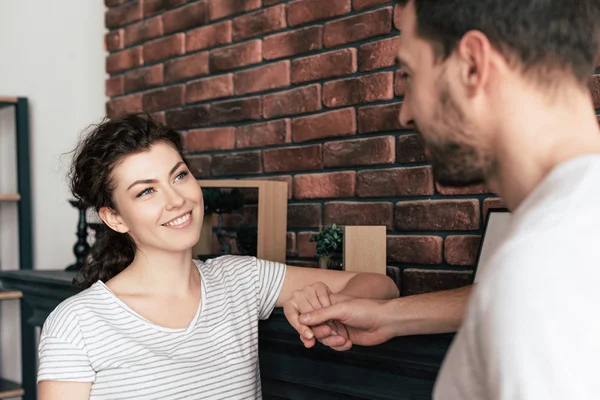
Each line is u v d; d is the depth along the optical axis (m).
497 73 0.70
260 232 2.13
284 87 2.27
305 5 2.19
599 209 0.60
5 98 3.18
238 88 2.43
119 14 2.98
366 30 2.01
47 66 3.27
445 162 0.76
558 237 0.58
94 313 1.45
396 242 1.96
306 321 1.34
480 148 0.73
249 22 2.38
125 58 2.95
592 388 0.53
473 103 0.71
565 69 0.69
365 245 1.87
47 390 1.40
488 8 0.69
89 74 3.17
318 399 1.68
